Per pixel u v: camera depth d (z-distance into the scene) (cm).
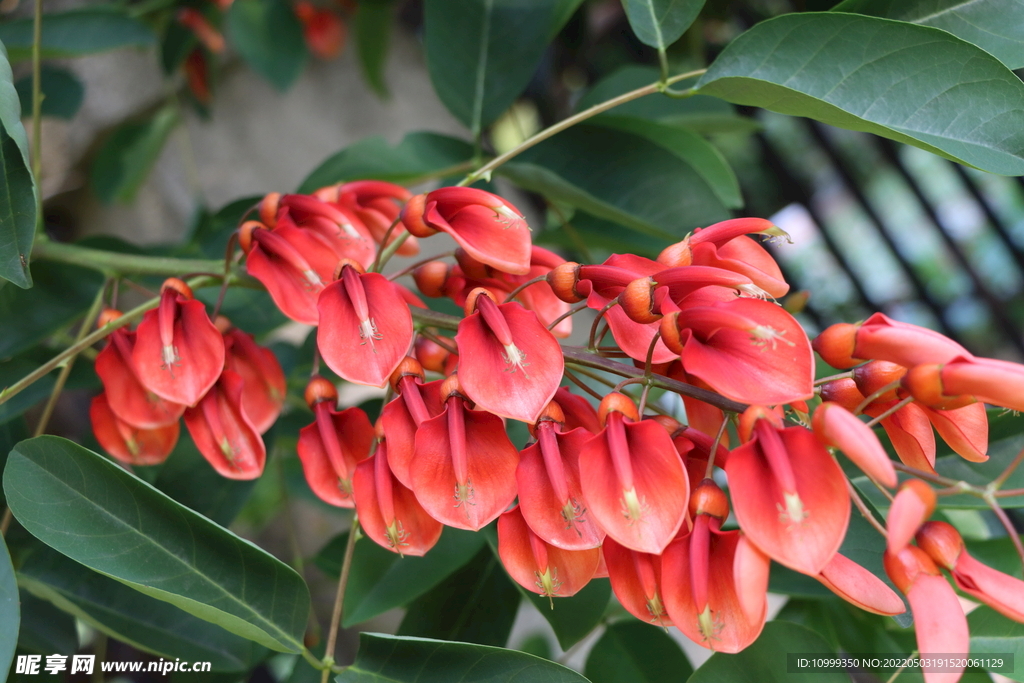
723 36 156
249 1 134
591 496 66
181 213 173
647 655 82
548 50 162
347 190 80
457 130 180
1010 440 79
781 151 214
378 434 71
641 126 88
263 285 79
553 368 69
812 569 64
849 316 220
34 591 83
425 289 77
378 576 82
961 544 66
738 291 69
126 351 76
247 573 73
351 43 179
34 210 71
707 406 74
